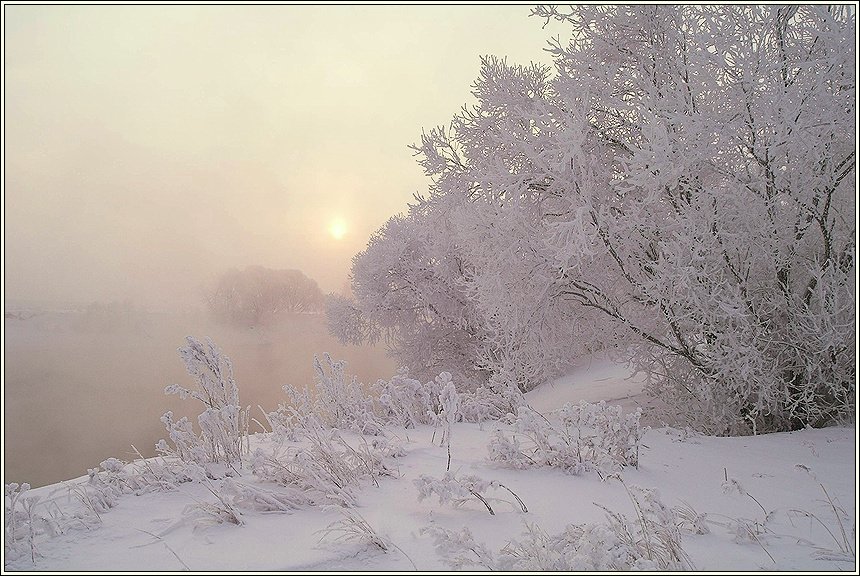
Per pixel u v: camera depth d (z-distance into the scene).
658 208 6.11
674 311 5.83
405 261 15.45
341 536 2.24
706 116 5.29
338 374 5.35
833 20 5.09
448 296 15.11
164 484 3.11
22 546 2.26
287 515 2.61
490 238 6.40
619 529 2.21
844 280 5.33
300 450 3.25
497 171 6.54
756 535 2.45
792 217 5.68
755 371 5.63
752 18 5.30
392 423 5.43
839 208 5.61
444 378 3.87
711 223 5.45
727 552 2.23
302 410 5.04
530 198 6.59
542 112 6.04
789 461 3.98
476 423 5.47
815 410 5.48
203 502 2.61
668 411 6.80
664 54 6.10
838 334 5.11
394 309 16.22
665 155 5.00
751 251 5.65
